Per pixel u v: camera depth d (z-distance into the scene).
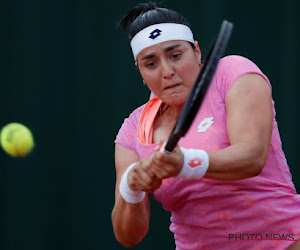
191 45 9.30
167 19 9.12
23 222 21.48
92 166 21.66
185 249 9.91
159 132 9.84
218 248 9.43
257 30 21.52
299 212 9.16
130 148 10.09
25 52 21.73
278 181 9.17
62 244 21.50
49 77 21.72
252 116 8.31
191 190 9.20
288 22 21.42
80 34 21.72
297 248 9.12
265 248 9.15
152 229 21.31
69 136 21.66
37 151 21.59
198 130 8.96
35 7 21.77
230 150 7.96
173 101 9.20
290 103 21.34
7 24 21.75
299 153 21.20
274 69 21.50
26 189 21.52
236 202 9.04
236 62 8.91
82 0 21.72
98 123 21.69
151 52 9.06
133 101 21.64
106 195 21.58
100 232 21.50
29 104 21.64
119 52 21.69
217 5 21.39
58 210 21.56
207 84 6.98
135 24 9.29
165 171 7.61
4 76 21.70
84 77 21.73
